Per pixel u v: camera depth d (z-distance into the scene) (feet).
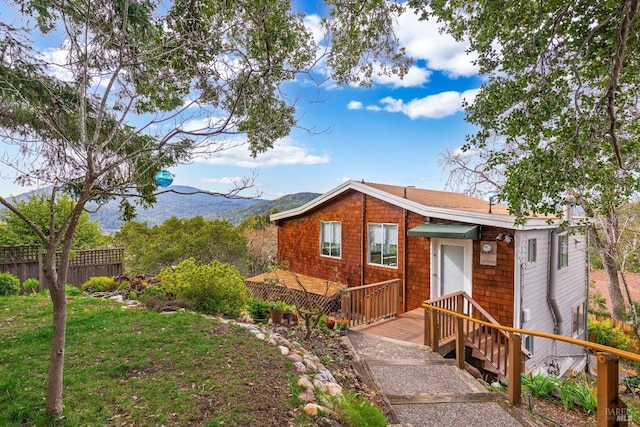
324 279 41.24
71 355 14.48
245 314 26.21
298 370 14.40
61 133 9.81
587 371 37.24
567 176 15.89
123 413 10.54
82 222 64.03
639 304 48.34
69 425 9.73
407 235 32.73
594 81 17.25
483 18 15.37
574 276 37.96
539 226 27.55
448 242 30.40
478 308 22.93
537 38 14.79
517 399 14.97
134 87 11.75
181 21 12.64
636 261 47.75
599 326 45.24
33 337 16.63
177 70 12.87
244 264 75.56
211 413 10.65
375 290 29.14
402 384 16.87
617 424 10.09
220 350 15.49
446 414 14.15
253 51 14.75
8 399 10.91
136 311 21.40
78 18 10.66
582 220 24.29
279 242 48.01
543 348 30.91
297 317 25.30
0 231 54.13
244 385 12.48
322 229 41.88
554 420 14.58
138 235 79.00
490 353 21.99
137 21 11.89
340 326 24.95
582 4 14.26
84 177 10.13
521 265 26.66
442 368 18.74
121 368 13.35
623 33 13.33
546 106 15.34
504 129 17.34
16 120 11.32
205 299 24.49
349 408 12.12
